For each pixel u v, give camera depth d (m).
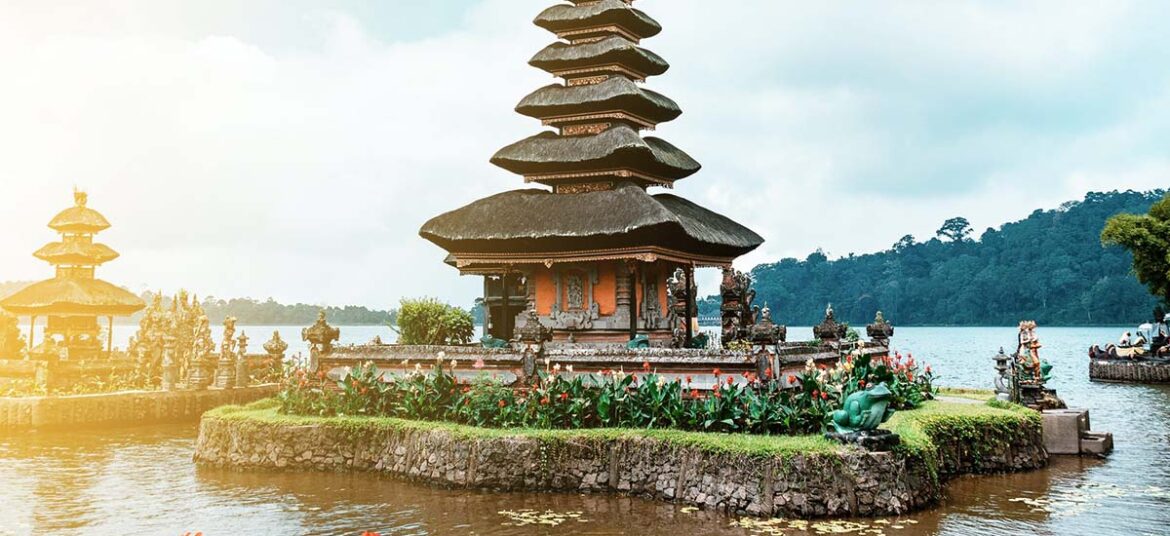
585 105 36.03
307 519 21.88
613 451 23.86
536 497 23.50
